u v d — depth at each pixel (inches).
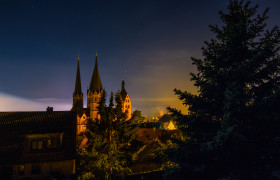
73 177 748.0
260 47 325.1
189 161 315.0
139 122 669.9
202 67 384.8
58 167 790.5
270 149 270.7
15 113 1007.0
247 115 299.6
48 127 908.6
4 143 809.5
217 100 345.1
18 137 839.7
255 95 328.5
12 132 864.3
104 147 607.2
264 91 322.0
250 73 308.7
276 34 335.0
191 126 349.4
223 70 325.4
